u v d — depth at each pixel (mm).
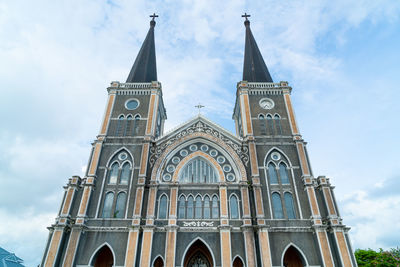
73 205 29656
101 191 30812
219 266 26469
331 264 25656
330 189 30594
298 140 34062
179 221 28891
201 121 36625
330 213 28438
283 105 38188
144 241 26969
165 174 32344
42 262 25719
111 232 28156
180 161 33125
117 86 39375
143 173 31203
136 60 46750
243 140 34375
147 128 35188
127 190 31031
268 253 26250
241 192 30062
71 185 30203
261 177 31812
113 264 26438
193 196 30766
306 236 27984
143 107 37844
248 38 50531
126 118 36781
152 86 39125
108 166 32719
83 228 27703
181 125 35812
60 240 26781
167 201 30312
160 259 28062
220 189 30250
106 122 35969
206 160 33406
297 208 29891
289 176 32125
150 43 49188
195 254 29844
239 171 31875
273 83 40094
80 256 26812
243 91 38750
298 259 28703
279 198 30719
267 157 33500
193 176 32625
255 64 44969
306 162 32375
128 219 28922
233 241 27703
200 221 28891
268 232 28109
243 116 36469
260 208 28859
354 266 26000
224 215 28516
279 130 35906
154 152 33750
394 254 41500
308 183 30547
